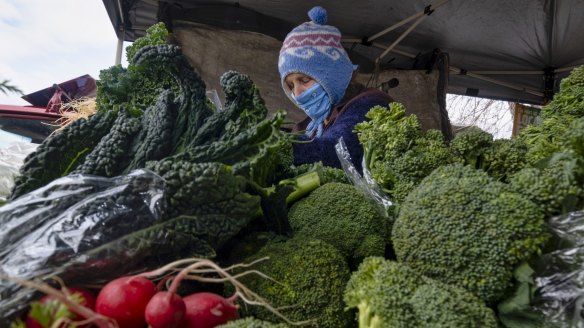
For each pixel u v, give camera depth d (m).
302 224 1.21
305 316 0.96
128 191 0.90
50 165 1.03
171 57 1.17
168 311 0.74
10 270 0.76
